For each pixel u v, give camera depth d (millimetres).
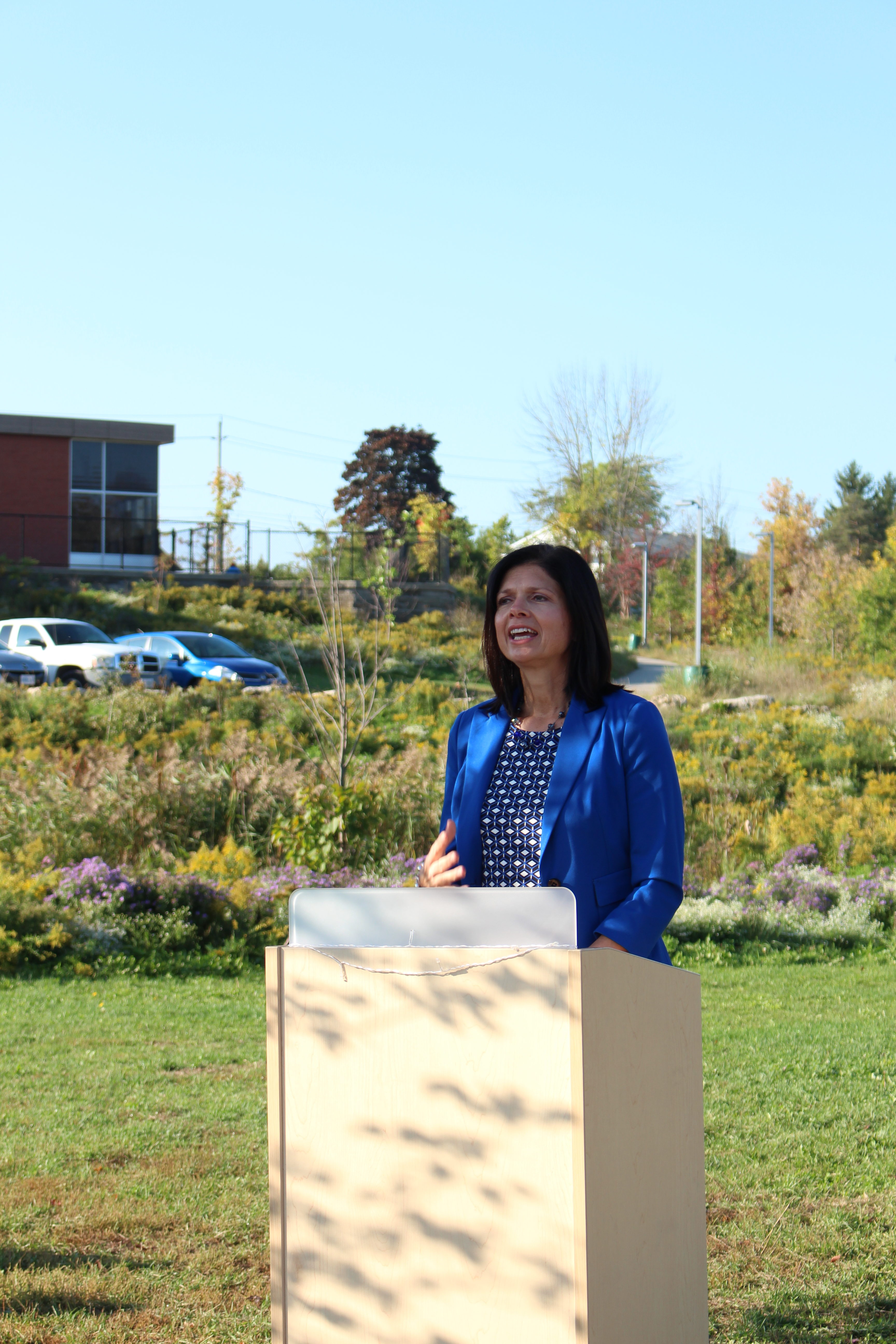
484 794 2303
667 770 2170
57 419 34469
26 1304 3391
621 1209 1672
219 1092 5660
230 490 51094
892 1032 7023
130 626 30156
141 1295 3461
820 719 21578
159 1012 7477
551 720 2330
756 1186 4328
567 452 54469
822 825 14055
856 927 10562
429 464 71375
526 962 1609
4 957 8555
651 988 1803
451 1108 1633
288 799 12297
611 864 2160
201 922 9453
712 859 13008
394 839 11852
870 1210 4074
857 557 70000
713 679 27938
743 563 56312
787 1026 7254
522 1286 1588
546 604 2281
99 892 9422
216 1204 4195
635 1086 1737
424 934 1690
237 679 20984
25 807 11281
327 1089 1689
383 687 22391
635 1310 1707
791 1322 3213
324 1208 1683
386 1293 1647
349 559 34094
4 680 19922
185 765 12469
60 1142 4883
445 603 36969
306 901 1742
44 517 34594
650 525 54875
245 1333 3213
